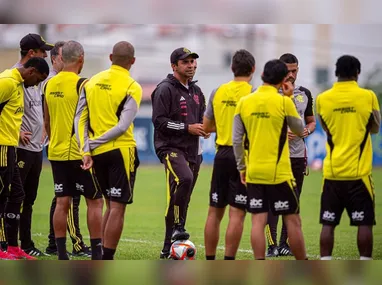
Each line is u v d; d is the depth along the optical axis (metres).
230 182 27.72
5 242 30.86
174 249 30.14
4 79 28.81
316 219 47.50
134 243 37.22
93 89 27.33
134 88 27.12
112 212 27.30
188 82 32.97
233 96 27.45
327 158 26.45
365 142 26.03
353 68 26.08
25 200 32.47
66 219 29.56
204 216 49.25
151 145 87.56
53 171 29.53
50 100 29.11
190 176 31.16
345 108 25.89
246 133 26.02
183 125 31.69
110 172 27.36
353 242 37.66
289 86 26.36
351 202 26.22
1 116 29.11
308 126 32.31
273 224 32.91
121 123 26.83
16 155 31.02
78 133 27.39
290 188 25.88
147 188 65.06
